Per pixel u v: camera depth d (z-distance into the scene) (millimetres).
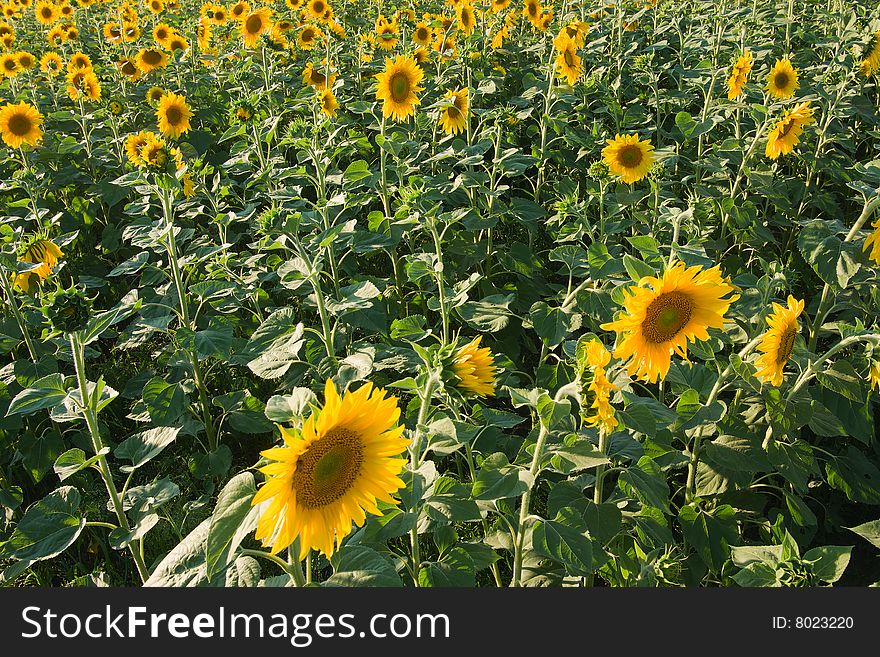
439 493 2572
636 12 11789
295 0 10391
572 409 3166
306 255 3871
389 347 3844
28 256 4613
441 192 5594
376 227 5152
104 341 5613
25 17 17250
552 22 10469
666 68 8531
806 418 3402
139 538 2805
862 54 6719
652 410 2881
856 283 3992
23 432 4559
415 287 5629
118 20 13773
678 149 7309
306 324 5328
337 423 1903
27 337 4332
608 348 3355
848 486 3789
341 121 7605
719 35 9641
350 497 1940
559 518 2734
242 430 4215
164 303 4664
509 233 6586
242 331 5215
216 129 9000
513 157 5656
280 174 5512
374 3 14062
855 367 4082
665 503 2859
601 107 8344
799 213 6352
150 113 9047
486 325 4289
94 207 6820
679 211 4285
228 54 10875
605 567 3150
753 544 3660
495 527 3150
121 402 5008
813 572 2371
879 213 6133
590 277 3922
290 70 10078
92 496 4133
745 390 3799
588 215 6238
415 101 5895
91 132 8070
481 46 9633
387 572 2219
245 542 3652
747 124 7090
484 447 3691
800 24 10453
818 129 6742
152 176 4773
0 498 3951
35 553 2689
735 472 3609
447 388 2572
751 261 5766
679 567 3021
